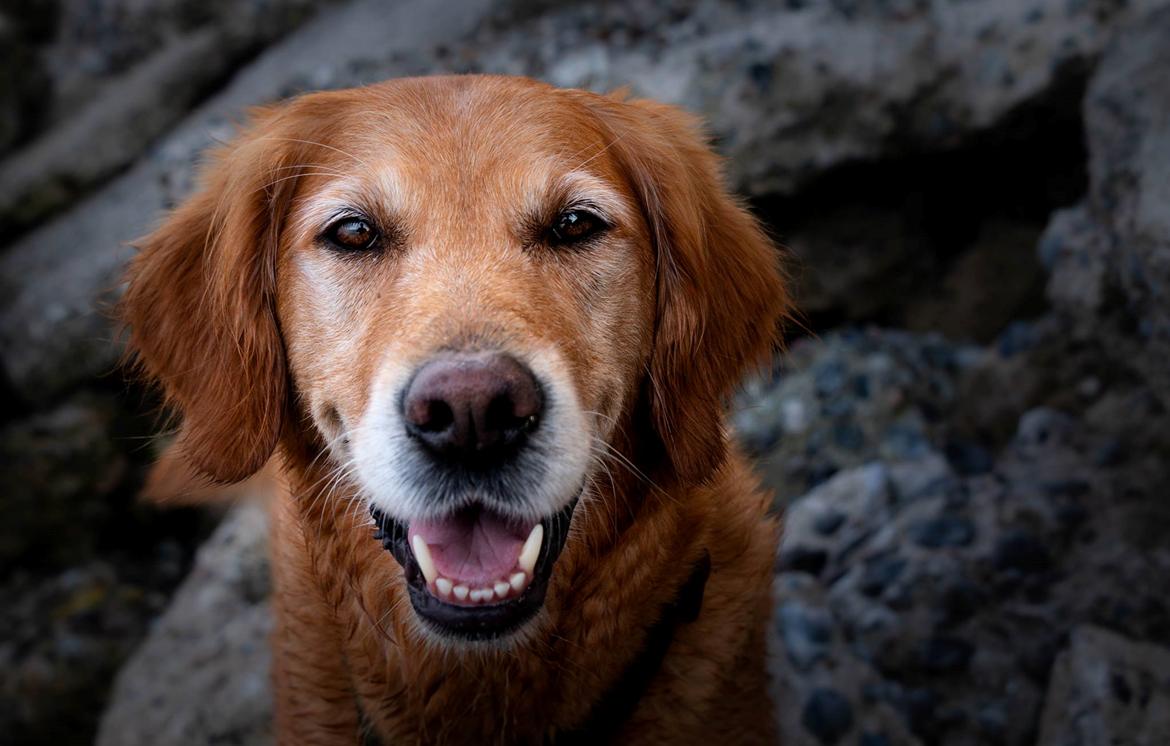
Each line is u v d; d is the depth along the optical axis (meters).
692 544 0.61
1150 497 0.78
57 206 1.47
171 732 0.83
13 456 1.16
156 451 1.20
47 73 1.71
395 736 0.62
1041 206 1.11
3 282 1.32
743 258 0.63
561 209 0.56
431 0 1.55
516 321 0.52
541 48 1.29
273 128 0.61
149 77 1.59
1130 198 0.83
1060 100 1.05
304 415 0.58
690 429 0.59
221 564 0.92
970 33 1.11
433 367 0.49
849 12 1.18
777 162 1.10
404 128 0.57
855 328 1.11
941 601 0.76
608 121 0.60
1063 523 0.78
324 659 0.63
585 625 0.60
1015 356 0.92
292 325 0.57
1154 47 0.91
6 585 1.13
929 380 0.96
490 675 0.60
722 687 0.62
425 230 0.55
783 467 0.92
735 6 1.27
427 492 0.51
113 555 1.19
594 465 0.57
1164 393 0.81
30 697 0.98
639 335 0.58
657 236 0.60
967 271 1.12
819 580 0.81
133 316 0.62
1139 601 0.73
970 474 0.87
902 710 0.72
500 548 0.53
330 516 0.60
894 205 1.13
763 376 0.65
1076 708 0.66
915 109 1.10
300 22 1.69
